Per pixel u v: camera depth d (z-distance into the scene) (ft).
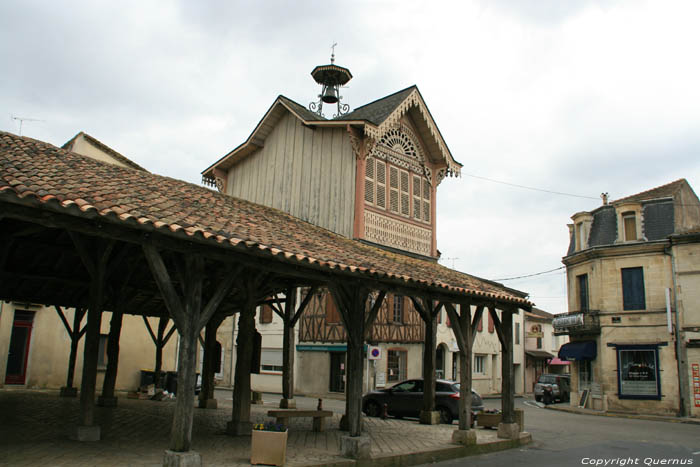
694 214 85.10
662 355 75.15
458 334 35.58
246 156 57.11
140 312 55.62
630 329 78.59
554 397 97.19
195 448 28.04
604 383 79.66
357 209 45.55
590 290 84.58
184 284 22.50
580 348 83.41
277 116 53.42
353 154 46.96
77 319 52.13
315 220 48.34
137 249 30.25
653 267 77.82
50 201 18.51
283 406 51.44
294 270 26.17
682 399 72.18
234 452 27.35
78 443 26.86
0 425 31.32
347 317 28.45
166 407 47.39
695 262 74.08
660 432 52.47
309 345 84.94
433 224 53.62
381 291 30.37
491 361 110.83
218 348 50.26
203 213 26.68
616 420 66.39
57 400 46.91
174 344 70.38
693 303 73.41
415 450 31.37
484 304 38.29
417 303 47.34
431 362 46.96
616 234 82.12
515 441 38.96
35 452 24.23
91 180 24.73
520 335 126.82
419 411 50.85
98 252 27.71
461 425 35.06
